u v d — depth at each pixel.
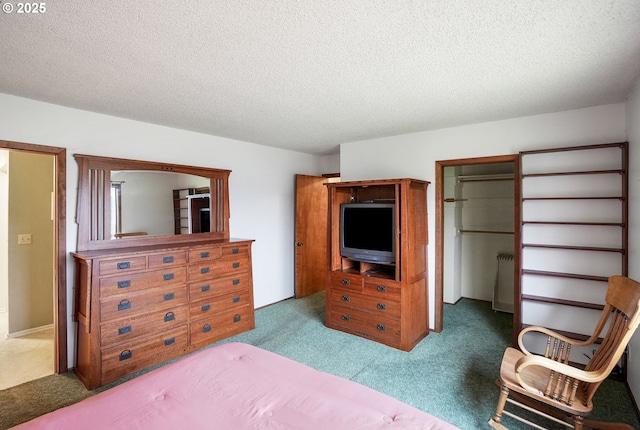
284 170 5.04
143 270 2.80
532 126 3.17
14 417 2.19
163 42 1.75
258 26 1.59
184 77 2.22
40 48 1.80
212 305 3.33
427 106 2.88
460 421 2.11
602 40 1.75
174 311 3.01
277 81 2.30
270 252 4.81
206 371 1.57
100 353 2.55
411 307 3.29
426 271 3.67
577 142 2.96
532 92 2.54
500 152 3.34
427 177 3.81
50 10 1.44
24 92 2.49
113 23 1.56
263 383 1.45
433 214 3.76
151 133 3.44
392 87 2.43
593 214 2.87
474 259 5.07
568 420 2.02
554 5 1.43
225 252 3.47
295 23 1.57
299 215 5.09
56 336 2.76
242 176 4.39
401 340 3.21
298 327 3.83
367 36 1.70
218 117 3.22
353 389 1.41
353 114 3.12
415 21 1.56
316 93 2.55
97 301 2.54
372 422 1.17
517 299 3.21
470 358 3.02
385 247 3.43
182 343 3.06
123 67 2.06
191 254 3.15
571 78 2.27
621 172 2.66
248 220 4.47
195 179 3.79
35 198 3.70
